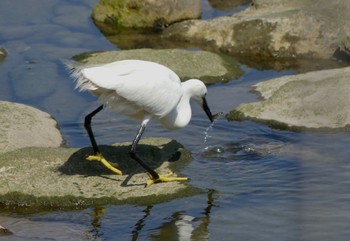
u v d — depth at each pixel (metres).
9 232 10.50
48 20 20.97
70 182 11.82
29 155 12.43
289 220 10.58
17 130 13.62
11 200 11.52
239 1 22.27
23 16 21.17
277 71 17.73
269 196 11.46
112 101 11.58
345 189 9.53
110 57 17.64
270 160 12.83
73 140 13.97
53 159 12.41
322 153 7.12
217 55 18.00
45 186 11.70
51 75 17.25
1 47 18.70
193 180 12.12
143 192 11.62
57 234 10.51
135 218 10.98
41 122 14.21
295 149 13.17
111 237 10.45
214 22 19.84
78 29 20.47
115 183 11.85
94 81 11.14
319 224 6.85
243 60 18.58
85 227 10.75
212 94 16.17
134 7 20.73
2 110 14.23
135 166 12.45
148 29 20.73
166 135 14.07
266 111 14.62
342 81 13.34
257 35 18.88
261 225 10.53
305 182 7.09
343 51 16.14
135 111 11.82
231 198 11.47
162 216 11.01
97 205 11.38
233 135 13.99
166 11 20.59
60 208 11.38
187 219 10.88
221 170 12.52
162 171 12.36
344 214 8.85
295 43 18.38
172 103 11.85
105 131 14.32
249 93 16.09
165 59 17.44
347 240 8.20
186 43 19.77
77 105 15.65
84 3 22.17
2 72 17.48
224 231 10.45
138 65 11.66
